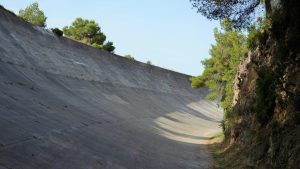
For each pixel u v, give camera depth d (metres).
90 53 49.56
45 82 29.75
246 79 23.80
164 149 21.06
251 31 22.42
